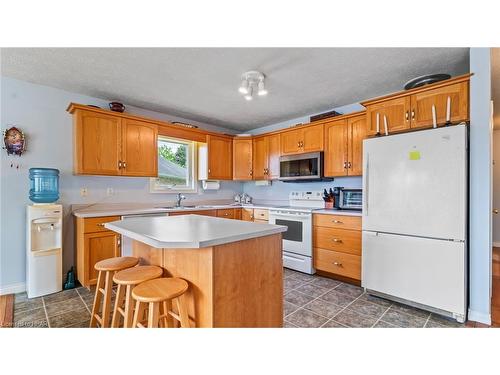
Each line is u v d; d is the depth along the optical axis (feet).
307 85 9.21
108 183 10.85
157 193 12.57
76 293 8.45
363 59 7.36
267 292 5.29
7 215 8.51
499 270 10.63
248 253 4.91
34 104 9.05
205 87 9.40
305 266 10.65
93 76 8.51
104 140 9.71
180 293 4.25
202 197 14.62
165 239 4.10
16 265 8.63
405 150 7.32
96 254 9.00
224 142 14.28
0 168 8.43
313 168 11.46
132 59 7.39
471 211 6.59
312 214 10.58
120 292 5.45
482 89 6.46
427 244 6.90
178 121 13.23
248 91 8.79
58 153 9.53
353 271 9.32
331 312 7.15
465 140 6.42
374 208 7.95
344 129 10.63
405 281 7.30
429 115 7.25
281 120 13.93
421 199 7.01
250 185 16.15
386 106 8.05
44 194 8.82
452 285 6.51
